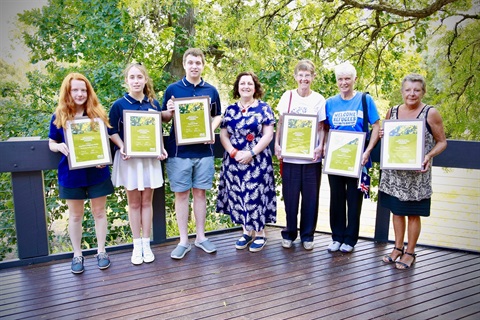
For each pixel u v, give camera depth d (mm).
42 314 2055
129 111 2471
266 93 6090
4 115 7066
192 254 2855
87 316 2033
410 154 2395
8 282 2414
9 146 2504
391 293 2279
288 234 2969
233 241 3141
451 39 6570
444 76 6762
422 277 2490
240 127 2695
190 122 2602
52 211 4762
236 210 2838
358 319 2000
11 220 4137
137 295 2250
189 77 2652
